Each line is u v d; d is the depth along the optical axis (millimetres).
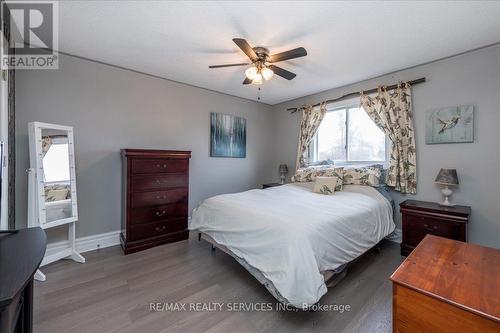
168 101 3420
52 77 2514
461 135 2545
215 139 3992
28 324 1086
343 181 3182
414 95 2916
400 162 2986
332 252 1746
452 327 924
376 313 1664
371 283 2057
